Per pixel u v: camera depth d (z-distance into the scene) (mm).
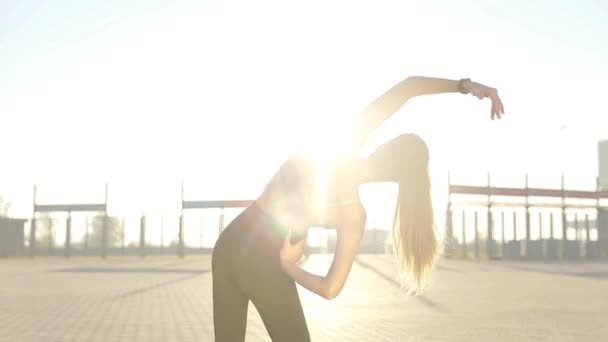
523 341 9180
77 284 20844
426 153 3225
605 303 15062
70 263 40469
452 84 3463
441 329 10469
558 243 49031
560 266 37906
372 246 52719
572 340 9289
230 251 3512
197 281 22453
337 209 3268
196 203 46094
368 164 3279
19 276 25453
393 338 9453
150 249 52031
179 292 17672
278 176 3494
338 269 3258
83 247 51938
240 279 3471
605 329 10492
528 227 48156
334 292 3266
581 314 12734
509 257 47500
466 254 46531
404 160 3199
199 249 51531
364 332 10094
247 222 3535
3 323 10883
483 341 9156
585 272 30562
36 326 10539
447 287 20375
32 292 17578
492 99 3400
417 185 3195
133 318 11727
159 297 16094
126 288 19141
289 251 3361
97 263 40344
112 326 10594
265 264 3439
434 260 3234
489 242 46969
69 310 13039
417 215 3191
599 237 49875
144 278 24203
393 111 3467
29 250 48031
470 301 15578
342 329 10461
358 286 20672
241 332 3580
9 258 50250
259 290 3441
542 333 10016
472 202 46719
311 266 31375
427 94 3504
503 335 9781
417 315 12547
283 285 3453
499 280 24141
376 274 27672
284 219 3430
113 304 14297
